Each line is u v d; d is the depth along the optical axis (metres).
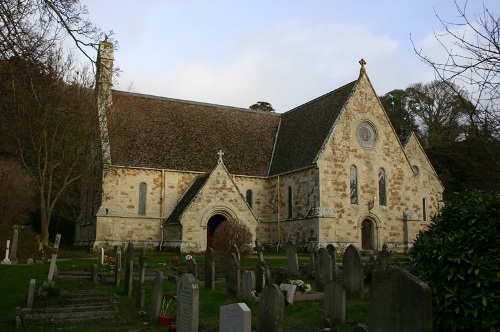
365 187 38.97
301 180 38.97
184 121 44.31
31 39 12.78
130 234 37.22
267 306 11.19
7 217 43.38
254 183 42.81
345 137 38.75
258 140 46.50
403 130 72.69
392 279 8.26
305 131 42.97
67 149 34.72
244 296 17.09
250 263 27.20
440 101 62.81
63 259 29.45
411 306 7.87
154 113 43.50
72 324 13.79
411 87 71.69
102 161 36.06
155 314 14.12
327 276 18.94
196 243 34.28
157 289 14.27
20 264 25.89
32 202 46.84
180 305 12.35
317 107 44.28
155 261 27.61
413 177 41.44
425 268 10.14
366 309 15.30
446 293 9.52
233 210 35.56
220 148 43.47
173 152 40.91
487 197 10.53
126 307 15.92
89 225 39.44
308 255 35.00
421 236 11.12
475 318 9.12
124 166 37.53
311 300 17.05
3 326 13.27
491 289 9.14
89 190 41.03
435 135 61.56
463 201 10.95
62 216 46.66
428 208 43.50
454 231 10.29
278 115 50.59
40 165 35.88
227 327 10.50
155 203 38.56
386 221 39.41
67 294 17.38
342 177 37.91
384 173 40.22
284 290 16.47
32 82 12.75
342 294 13.79
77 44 13.85
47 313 14.59
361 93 40.28
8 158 43.94
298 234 38.50
